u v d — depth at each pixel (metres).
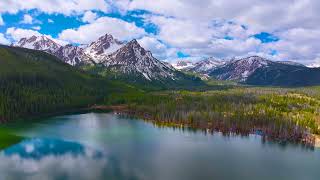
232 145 194.12
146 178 129.88
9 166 139.00
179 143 194.62
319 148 193.25
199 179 131.88
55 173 131.75
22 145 175.25
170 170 141.25
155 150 174.88
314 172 146.38
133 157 159.50
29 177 126.31
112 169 139.25
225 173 140.88
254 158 166.62
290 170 148.50
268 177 138.12
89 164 145.00
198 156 166.25
